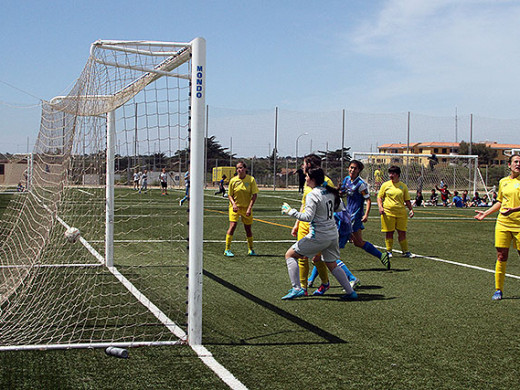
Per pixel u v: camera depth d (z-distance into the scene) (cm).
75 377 368
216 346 445
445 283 737
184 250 1005
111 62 545
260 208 2202
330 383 368
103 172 796
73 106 582
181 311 558
